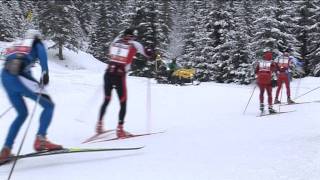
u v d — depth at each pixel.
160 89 22.20
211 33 41.91
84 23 81.00
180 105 15.80
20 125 6.47
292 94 21.19
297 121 10.35
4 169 6.10
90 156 6.95
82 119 12.02
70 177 5.59
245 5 49.91
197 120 11.89
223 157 6.42
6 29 58.16
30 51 6.37
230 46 39.94
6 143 6.36
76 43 53.09
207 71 41.47
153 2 39.94
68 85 21.11
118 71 8.87
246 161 6.06
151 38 39.78
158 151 7.18
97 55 67.38
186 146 7.52
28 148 7.76
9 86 6.34
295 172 5.29
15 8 65.75
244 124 10.34
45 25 50.56
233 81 40.09
